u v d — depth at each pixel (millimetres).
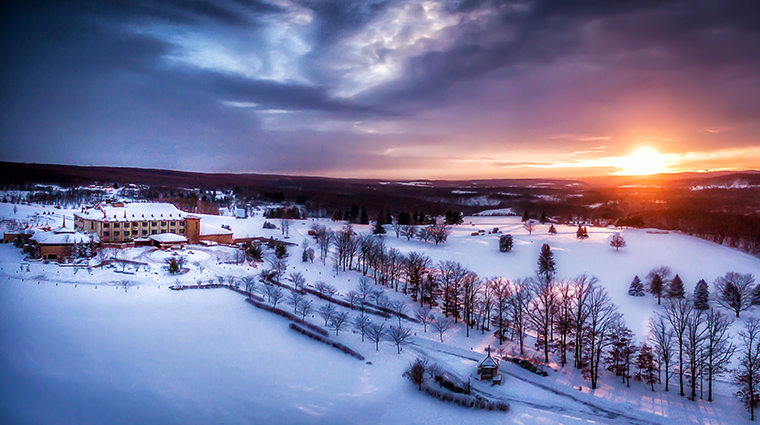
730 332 146625
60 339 119438
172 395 103375
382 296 183750
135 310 147875
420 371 117250
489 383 119562
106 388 102062
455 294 170500
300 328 146500
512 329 157625
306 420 99812
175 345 127000
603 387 119250
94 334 126000
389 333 150375
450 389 115562
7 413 88250
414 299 186875
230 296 169875
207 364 119062
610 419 103875
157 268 191250
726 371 116562
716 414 105625
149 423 93062
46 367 105188
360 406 106688
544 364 132000
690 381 117000
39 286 157375
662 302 182875
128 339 126375
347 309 171000
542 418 103438
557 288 193125
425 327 157375
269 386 112125
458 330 157625
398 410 105938
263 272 199125
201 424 95062
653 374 125750
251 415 99750
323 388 113688
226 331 140375
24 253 197375
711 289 197750
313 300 177250
